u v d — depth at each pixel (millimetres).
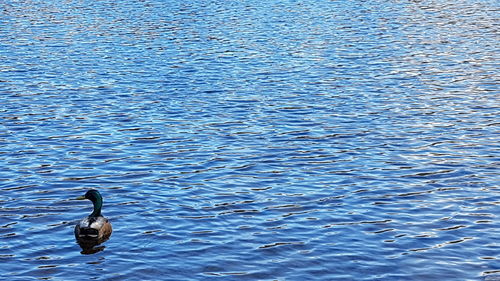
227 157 39781
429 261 27750
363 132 44438
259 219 31469
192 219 31375
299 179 36438
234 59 65500
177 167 38188
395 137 43438
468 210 32531
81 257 27719
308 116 47844
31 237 29453
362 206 32969
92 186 35344
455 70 61031
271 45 71938
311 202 33406
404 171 37594
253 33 78750
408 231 30375
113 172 37406
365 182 36000
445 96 52906
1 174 36781
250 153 40469
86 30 80688
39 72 60250
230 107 49969
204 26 83438
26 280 26000
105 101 51469
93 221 29109
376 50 69375
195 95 53188
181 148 41375
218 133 44156
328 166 38312
